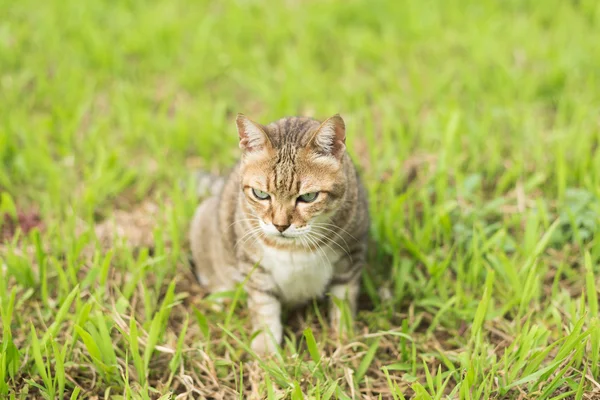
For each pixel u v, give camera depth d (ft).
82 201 5.02
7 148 5.27
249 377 4.21
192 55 6.19
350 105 5.67
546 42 6.16
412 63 6.01
